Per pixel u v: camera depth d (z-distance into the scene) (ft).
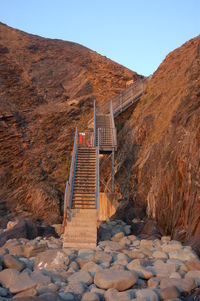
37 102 100.78
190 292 17.19
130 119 76.84
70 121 92.68
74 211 36.52
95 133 62.54
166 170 39.73
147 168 50.96
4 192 67.51
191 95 43.73
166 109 58.75
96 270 20.84
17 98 98.17
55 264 22.43
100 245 31.01
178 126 41.37
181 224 32.19
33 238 40.55
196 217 27.96
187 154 33.37
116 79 116.67
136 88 85.92
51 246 31.65
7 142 78.95
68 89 113.91
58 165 79.41
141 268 20.29
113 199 55.83
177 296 16.46
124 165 64.18
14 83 103.86
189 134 35.53
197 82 44.52
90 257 24.70
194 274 19.49
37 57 123.03
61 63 123.54
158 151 47.67
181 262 22.56
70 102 101.24
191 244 26.58
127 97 83.97
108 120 74.69
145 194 49.08
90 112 97.96
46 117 91.35
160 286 17.71
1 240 37.99
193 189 29.86
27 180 70.90
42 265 22.67
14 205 64.95
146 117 64.13
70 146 84.43
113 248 29.45
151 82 83.05
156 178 44.24
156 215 41.39
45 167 77.61
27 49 126.21
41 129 87.97
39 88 107.55
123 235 38.47
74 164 47.96
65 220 36.42
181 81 60.59
